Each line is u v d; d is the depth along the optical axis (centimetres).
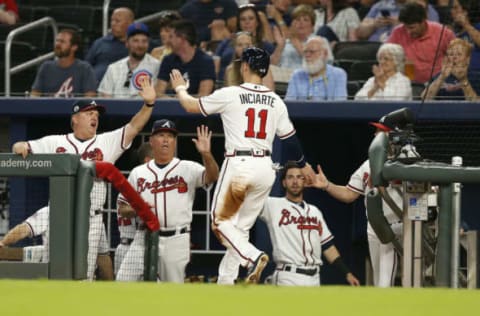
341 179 3909
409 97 3678
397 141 2708
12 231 2852
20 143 2698
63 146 3062
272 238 3400
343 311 1648
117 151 3094
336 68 3878
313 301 1744
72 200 2673
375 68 3838
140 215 2994
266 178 2855
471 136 3716
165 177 3222
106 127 3878
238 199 2838
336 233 3900
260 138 2861
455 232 2614
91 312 1619
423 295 1825
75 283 1950
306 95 3844
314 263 3394
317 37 3900
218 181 2883
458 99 3731
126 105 3716
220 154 3900
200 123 3869
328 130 3894
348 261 3900
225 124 2883
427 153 3750
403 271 2670
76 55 4434
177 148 3894
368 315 1614
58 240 2672
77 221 2675
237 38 3888
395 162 2633
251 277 2772
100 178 2805
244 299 1756
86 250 2688
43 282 1973
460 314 1627
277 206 3397
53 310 1634
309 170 3250
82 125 3069
